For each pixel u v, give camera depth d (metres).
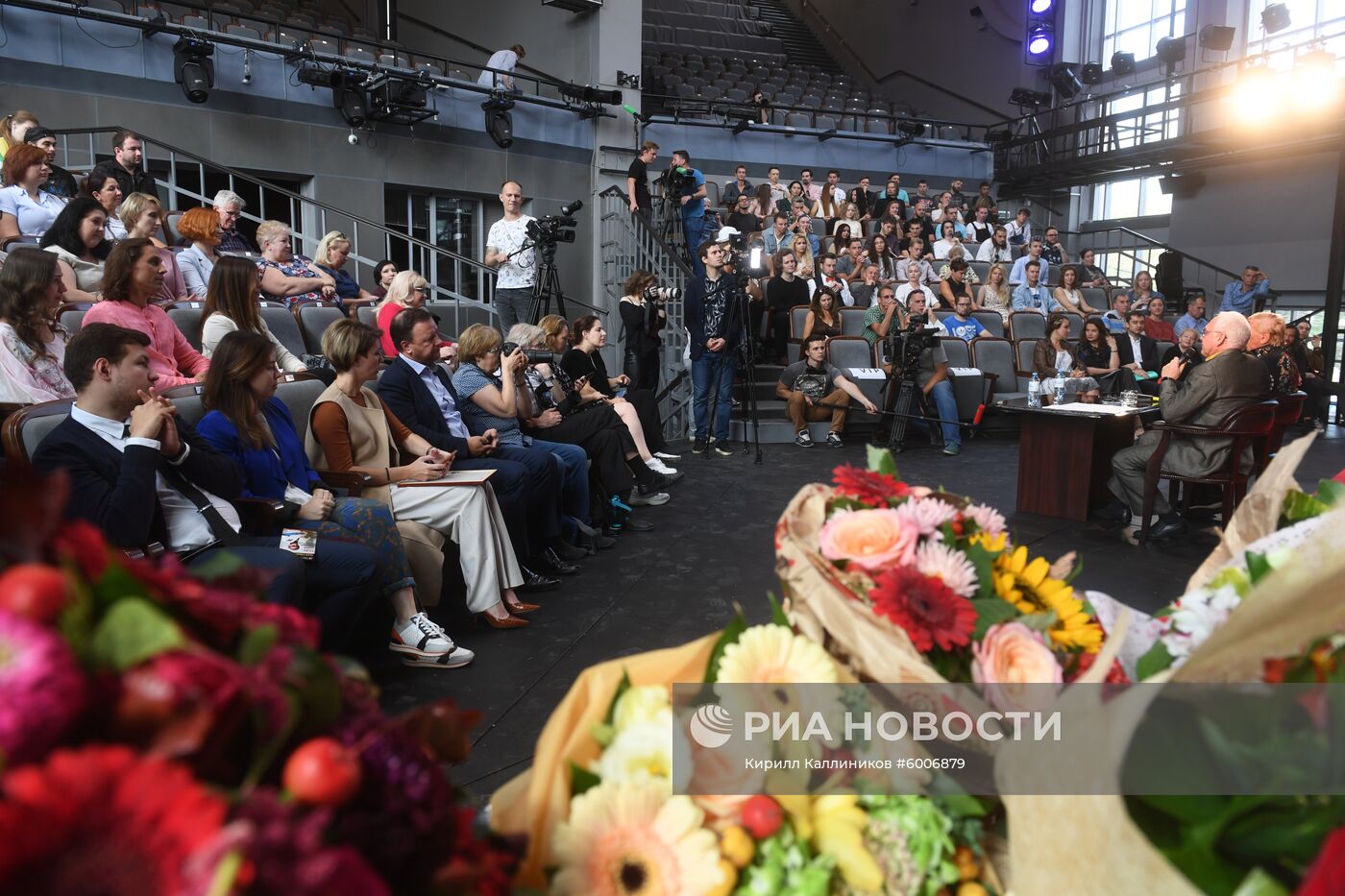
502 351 4.12
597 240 10.44
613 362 9.55
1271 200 12.43
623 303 6.34
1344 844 0.53
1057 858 0.67
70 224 4.10
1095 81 14.66
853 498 1.06
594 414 4.39
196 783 0.46
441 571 3.03
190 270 4.52
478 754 2.21
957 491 5.61
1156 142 12.43
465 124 9.32
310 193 8.52
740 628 0.91
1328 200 11.80
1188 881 0.61
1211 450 4.18
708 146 12.45
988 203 12.80
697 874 0.75
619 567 3.85
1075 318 9.09
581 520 4.10
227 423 2.61
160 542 2.24
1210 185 13.22
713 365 6.59
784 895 0.76
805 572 0.94
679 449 6.78
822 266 9.00
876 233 11.16
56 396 2.92
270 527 2.54
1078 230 15.55
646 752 0.80
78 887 0.40
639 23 10.34
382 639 2.91
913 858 0.80
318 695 0.58
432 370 3.79
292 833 0.46
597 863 0.75
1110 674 0.89
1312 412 9.02
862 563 0.94
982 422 7.67
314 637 0.61
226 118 7.90
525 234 7.37
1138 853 0.62
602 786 0.78
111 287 3.28
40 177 4.51
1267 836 0.62
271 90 8.11
